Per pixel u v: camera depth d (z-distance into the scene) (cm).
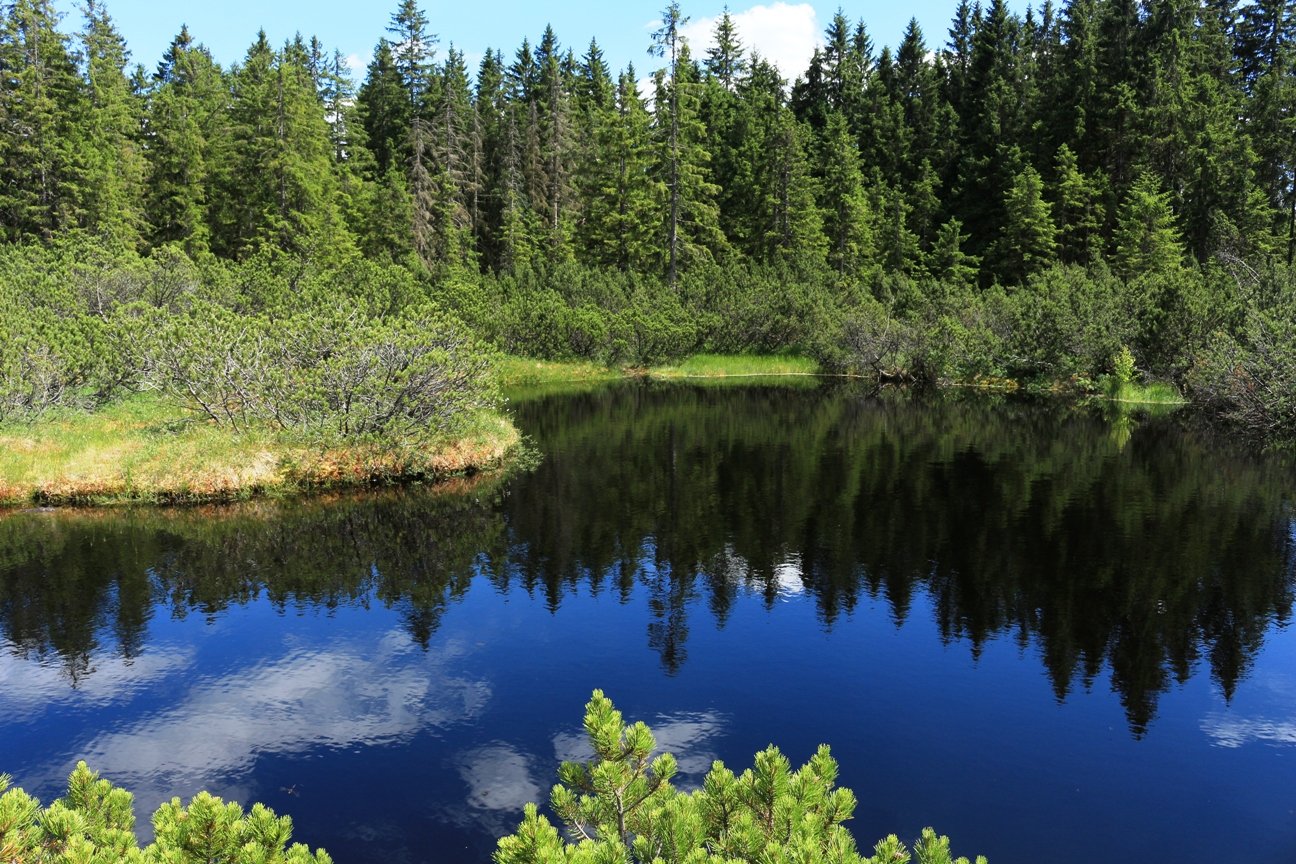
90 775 400
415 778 695
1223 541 1366
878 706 829
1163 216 5419
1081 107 6222
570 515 1549
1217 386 2717
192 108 5588
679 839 363
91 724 785
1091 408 3131
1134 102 6022
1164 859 594
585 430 2581
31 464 1570
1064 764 724
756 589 1165
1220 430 2572
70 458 1606
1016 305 4100
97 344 2006
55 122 4488
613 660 935
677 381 4200
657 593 1150
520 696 846
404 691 857
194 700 836
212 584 1170
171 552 1298
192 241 4919
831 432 2555
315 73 7481
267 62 5619
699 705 830
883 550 1339
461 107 7231
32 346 1872
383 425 1802
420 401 1848
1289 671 905
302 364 1916
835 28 8694
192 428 1830
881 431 2578
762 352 4894
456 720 796
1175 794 680
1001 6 7519
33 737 760
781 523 1499
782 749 745
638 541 1389
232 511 1526
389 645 973
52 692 851
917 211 6825
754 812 399
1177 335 3356
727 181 6944
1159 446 2286
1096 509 1584
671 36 5566
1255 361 2575
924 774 707
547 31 8825
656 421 2784
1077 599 1119
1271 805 662
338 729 776
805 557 1305
